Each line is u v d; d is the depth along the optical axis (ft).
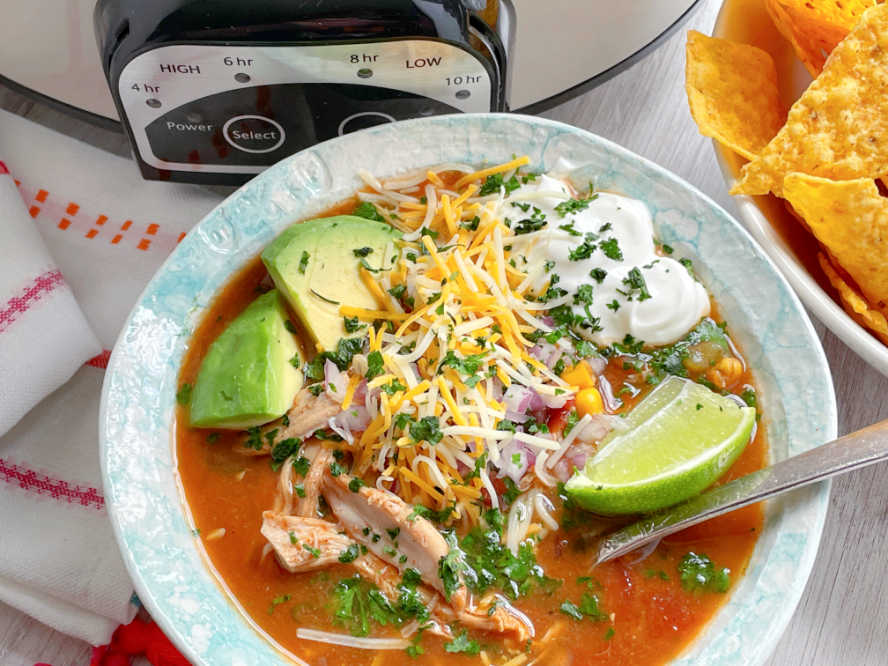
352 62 0.81
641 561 0.74
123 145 1.06
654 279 0.82
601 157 0.87
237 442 0.77
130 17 0.77
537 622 0.72
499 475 0.76
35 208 1.00
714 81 0.91
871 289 0.84
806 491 0.73
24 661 0.85
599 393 0.80
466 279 0.78
